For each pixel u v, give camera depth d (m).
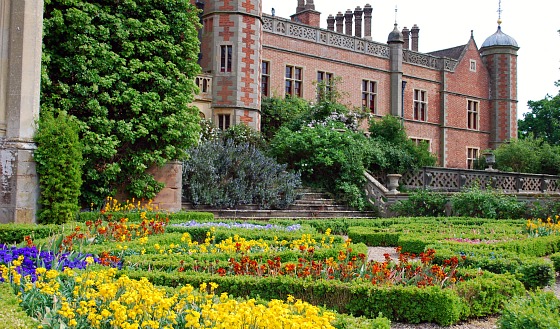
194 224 10.84
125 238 8.13
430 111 32.38
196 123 13.87
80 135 12.01
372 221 13.76
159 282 5.52
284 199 15.98
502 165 28.45
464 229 11.62
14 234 8.64
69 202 10.41
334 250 7.34
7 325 3.39
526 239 9.60
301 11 28.66
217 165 15.40
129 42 12.77
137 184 12.67
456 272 6.20
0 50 10.16
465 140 34.19
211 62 20.58
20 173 9.95
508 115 35.41
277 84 24.56
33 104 10.35
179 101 13.32
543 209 14.93
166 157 13.21
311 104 22.61
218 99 20.36
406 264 6.14
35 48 10.41
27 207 10.01
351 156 18.05
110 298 3.95
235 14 20.47
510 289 5.78
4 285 4.38
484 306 5.57
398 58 29.83
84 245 7.38
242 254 6.96
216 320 3.57
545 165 27.91
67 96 12.01
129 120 12.68
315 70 26.19
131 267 6.09
